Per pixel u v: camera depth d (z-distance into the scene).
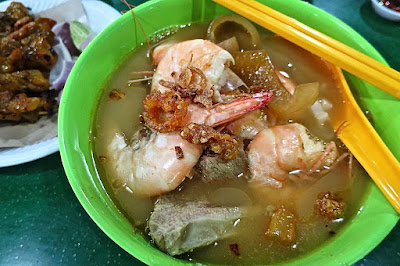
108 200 0.17
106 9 0.29
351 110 0.18
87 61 0.18
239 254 0.16
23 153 0.22
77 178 0.15
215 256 0.16
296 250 0.16
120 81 0.20
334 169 0.18
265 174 0.17
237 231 0.16
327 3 0.30
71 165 0.16
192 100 0.17
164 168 0.17
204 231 0.16
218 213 0.17
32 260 0.18
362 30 0.28
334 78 0.20
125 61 0.21
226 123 0.18
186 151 0.17
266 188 0.17
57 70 0.28
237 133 0.18
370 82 0.18
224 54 0.19
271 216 0.17
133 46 0.21
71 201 0.20
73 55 0.29
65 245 0.19
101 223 0.14
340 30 0.20
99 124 0.19
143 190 0.17
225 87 0.19
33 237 0.19
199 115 0.17
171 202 0.17
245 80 0.19
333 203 0.16
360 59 0.18
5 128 0.25
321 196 0.17
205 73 0.18
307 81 0.20
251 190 0.17
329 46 0.19
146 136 0.18
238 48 0.21
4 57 0.26
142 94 0.20
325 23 0.20
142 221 0.16
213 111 0.17
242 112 0.17
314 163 0.17
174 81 0.19
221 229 0.16
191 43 0.20
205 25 0.23
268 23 0.20
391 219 0.15
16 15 0.28
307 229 0.16
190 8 0.22
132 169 0.17
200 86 0.17
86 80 0.18
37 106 0.25
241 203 0.17
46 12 0.29
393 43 0.27
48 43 0.28
